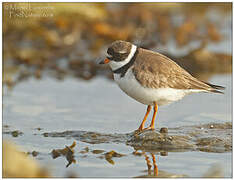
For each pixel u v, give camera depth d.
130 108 13.34
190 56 18.62
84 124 11.98
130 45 10.98
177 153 10.05
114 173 8.79
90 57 18.39
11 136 10.96
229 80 16.34
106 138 10.95
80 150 10.14
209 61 18.42
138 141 10.66
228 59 18.67
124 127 11.79
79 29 20.09
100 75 17.06
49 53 18.72
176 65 11.09
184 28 21.06
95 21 20.36
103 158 9.66
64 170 8.91
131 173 8.81
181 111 13.08
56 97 14.23
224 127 11.70
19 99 13.91
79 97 14.30
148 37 20.52
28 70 17.20
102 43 19.73
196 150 10.23
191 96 14.54
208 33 21.14
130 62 10.88
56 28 20.09
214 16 24.09
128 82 10.76
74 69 17.53
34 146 10.34
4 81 15.70
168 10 22.75
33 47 19.23
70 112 12.89
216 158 9.67
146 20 21.44
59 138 10.94
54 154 9.80
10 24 19.05
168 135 10.78
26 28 19.33
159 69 10.67
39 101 13.79
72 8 19.55
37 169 7.89
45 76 16.62
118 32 20.27
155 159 9.62
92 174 8.73
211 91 11.30
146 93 10.70
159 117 12.59
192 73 17.62
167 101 11.03
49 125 11.85
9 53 18.34
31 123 11.97
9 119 12.21
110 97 14.36
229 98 14.24
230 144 10.54
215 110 13.09
